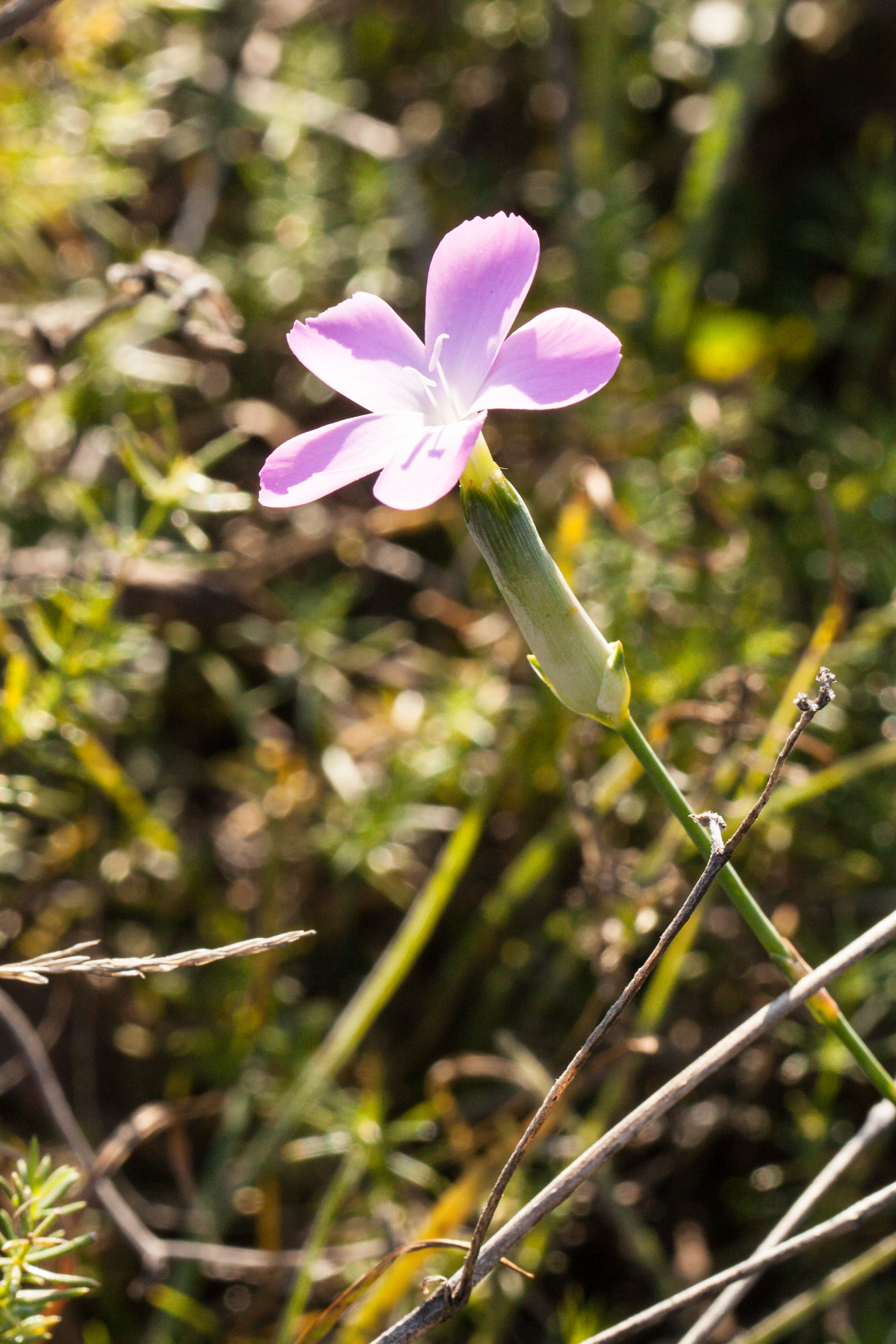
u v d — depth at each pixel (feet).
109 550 1.25
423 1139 1.20
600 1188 1.17
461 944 1.27
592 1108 1.22
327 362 0.96
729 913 1.24
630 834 1.27
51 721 1.14
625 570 1.30
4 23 1.04
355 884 1.32
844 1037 0.98
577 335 0.92
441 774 1.27
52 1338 1.13
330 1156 1.22
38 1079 1.10
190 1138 1.24
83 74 1.38
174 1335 1.14
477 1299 1.12
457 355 0.95
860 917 1.26
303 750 1.38
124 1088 1.25
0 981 1.26
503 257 0.95
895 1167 1.20
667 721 1.17
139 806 1.21
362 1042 1.26
